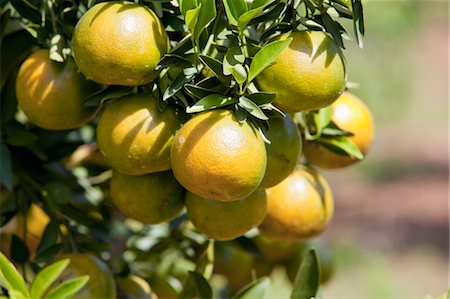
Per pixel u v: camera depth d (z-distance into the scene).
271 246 1.45
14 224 1.54
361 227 5.27
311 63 1.16
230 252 1.46
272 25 1.19
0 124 1.36
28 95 1.24
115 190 1.25
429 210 5.52
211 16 1.15
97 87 1.24
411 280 4.53
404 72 6.11
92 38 1.17
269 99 1.15
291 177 1.30
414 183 6.02
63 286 1.14
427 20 6.46
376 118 6.16
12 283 1.14
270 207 1.30
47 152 1.40
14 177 1.37
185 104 1.18
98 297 1.24
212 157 1.13
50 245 1.31
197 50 1.16
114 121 1.19
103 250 1.33
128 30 1.16
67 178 1.42
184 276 1.49
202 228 1.24
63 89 1.23
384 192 5.89
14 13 1.35
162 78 1.18
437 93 6.80
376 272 4.36
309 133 1.30
